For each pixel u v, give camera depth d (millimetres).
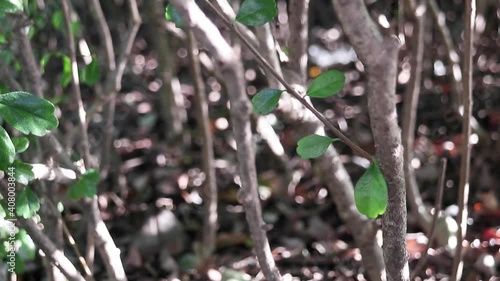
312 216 1167
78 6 1336
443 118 1400
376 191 604
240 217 1178
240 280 978
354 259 1052
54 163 784
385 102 599
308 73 1616
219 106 1512
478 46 1393
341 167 848
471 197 1181
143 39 1857
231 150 1368
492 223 1110
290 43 793
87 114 1032
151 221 1115
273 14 624
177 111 1365
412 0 936
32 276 1029
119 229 1165
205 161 1032
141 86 1684
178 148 1368
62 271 738
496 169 1238
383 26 742
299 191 1230
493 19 1488
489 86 1443
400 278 642
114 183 1256
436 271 1000
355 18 589
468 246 1024
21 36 773
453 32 1552
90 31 1517
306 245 1112
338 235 1125
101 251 778
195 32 637
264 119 973
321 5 1893
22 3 716
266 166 1289
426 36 1472
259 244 747
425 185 1220
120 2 1647
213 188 1041
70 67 863
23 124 623
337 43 1824
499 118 1357
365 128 1403
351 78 1633
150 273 1067
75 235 1098
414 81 944
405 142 956
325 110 1486
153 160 1351
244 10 624
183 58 1701
